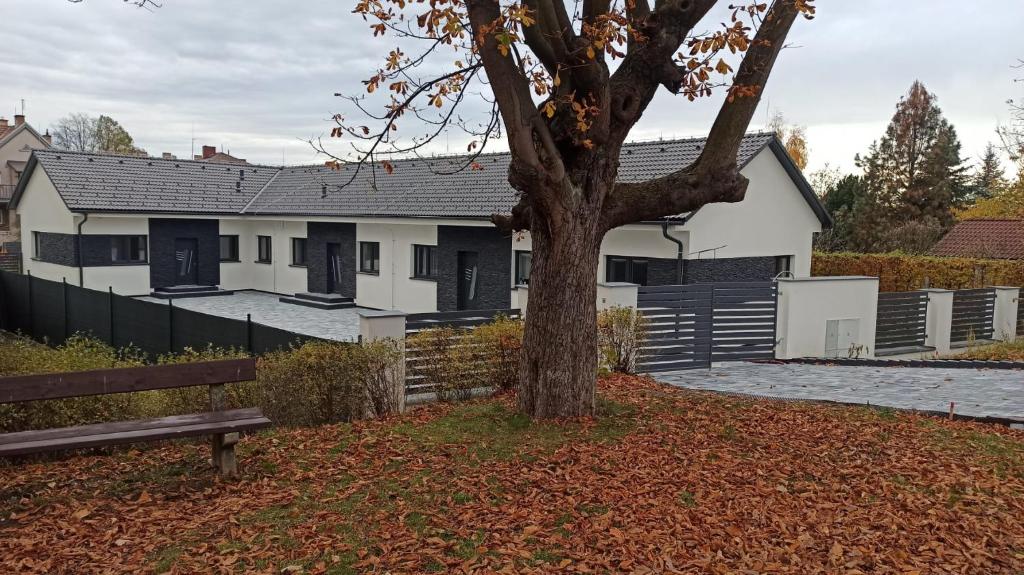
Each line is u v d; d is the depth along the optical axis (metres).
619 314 12.74
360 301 26.64
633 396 9.88
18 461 7.18
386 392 9.53
